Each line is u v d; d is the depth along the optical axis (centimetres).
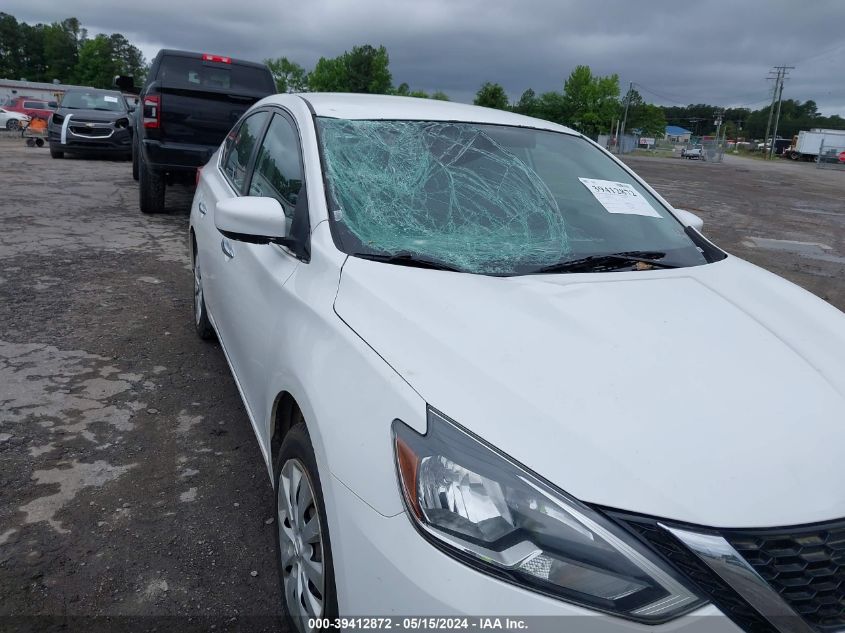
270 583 257
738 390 188
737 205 1655
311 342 219
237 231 261
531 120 362
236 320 317
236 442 356
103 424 365
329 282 235
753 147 9988
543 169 321
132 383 415
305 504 212
